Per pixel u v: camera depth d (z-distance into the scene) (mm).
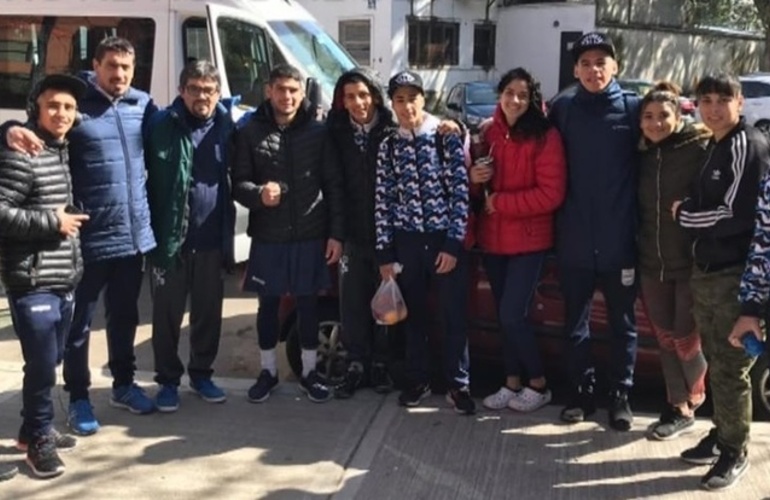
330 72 8500
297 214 4988
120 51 4500
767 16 25938
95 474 4273
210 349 5199
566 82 28625
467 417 4957
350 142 5020
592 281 4680
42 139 4125
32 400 4230
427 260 4883
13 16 8109
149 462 4406
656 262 4480
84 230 4539
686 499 4016
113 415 4984
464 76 28422
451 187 4801
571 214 4617
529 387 5051
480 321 5227
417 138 4820
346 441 4664
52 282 4184
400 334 5383
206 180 4930
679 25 31875
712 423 4805
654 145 4422
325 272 5121
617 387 4762
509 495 4074
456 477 4254
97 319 7070
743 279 3682
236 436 4723
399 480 4230
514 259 4801
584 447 4566
